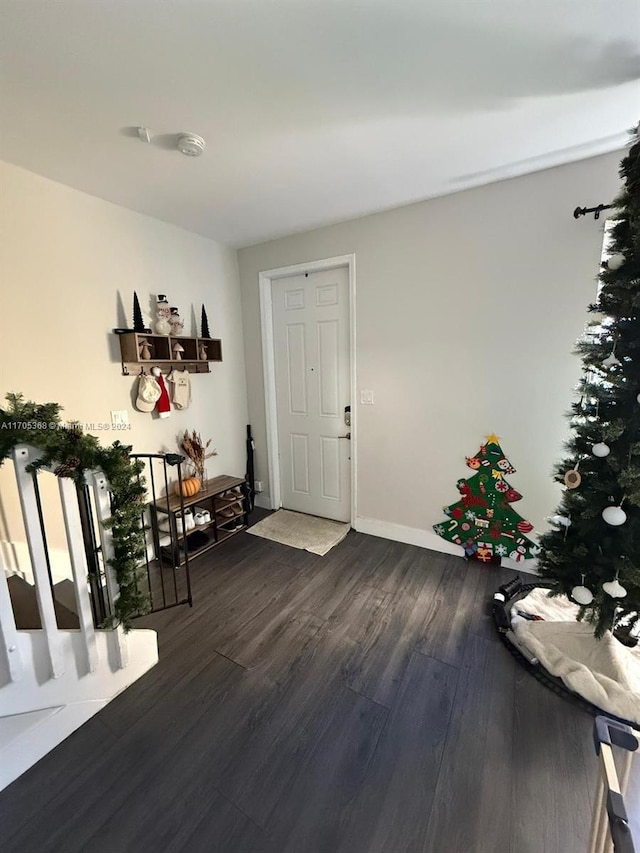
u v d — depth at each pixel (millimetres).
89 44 1197
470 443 2586
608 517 1481
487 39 1233
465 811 1190
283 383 3475
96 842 1133
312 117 1611
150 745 1420
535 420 2357
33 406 1377
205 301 3117
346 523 3342
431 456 2746
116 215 2428
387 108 1568
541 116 1637
